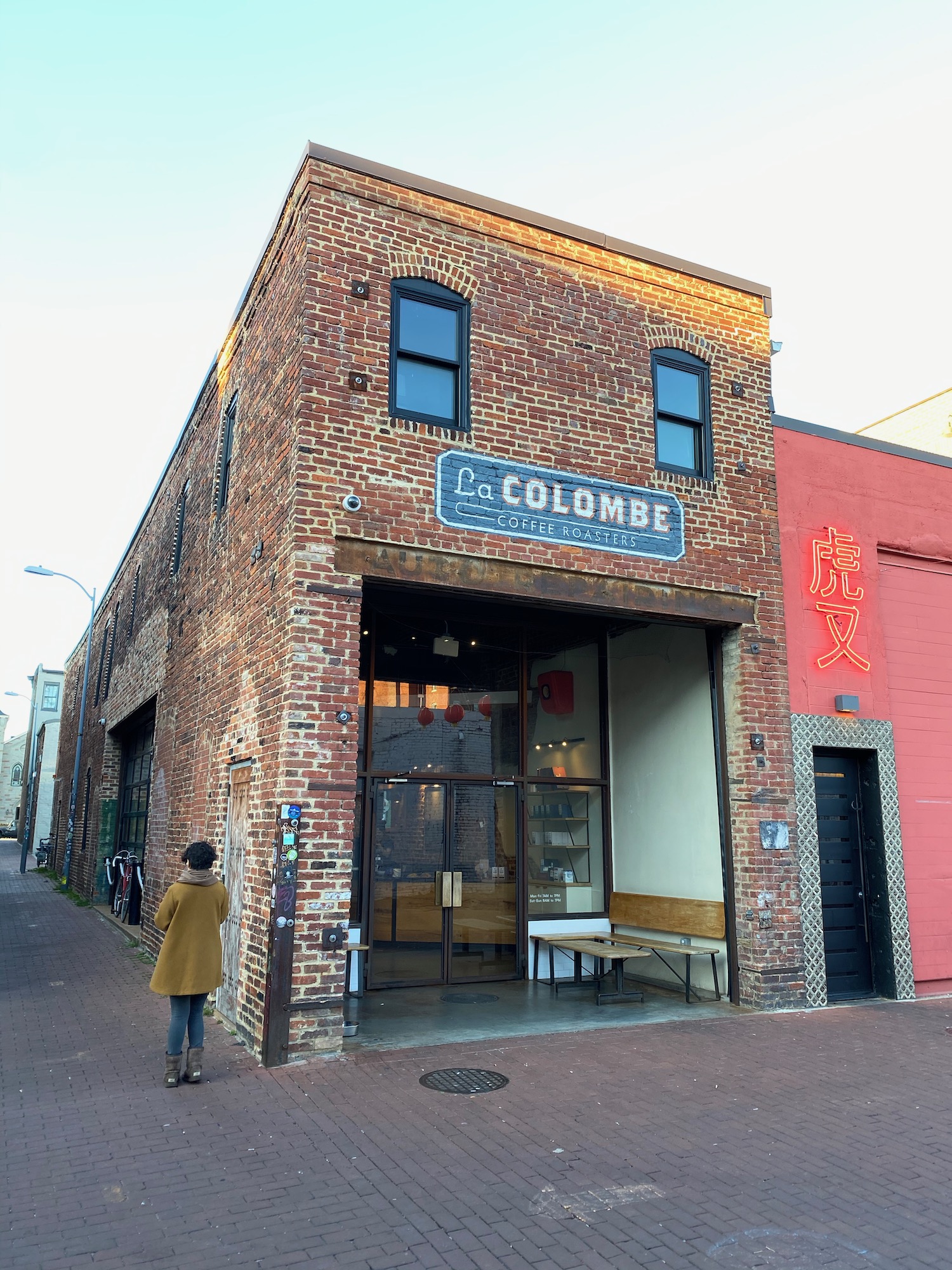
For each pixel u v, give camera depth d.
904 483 11.30
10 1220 4.22
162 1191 4.55
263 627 8.13
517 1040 7.62
